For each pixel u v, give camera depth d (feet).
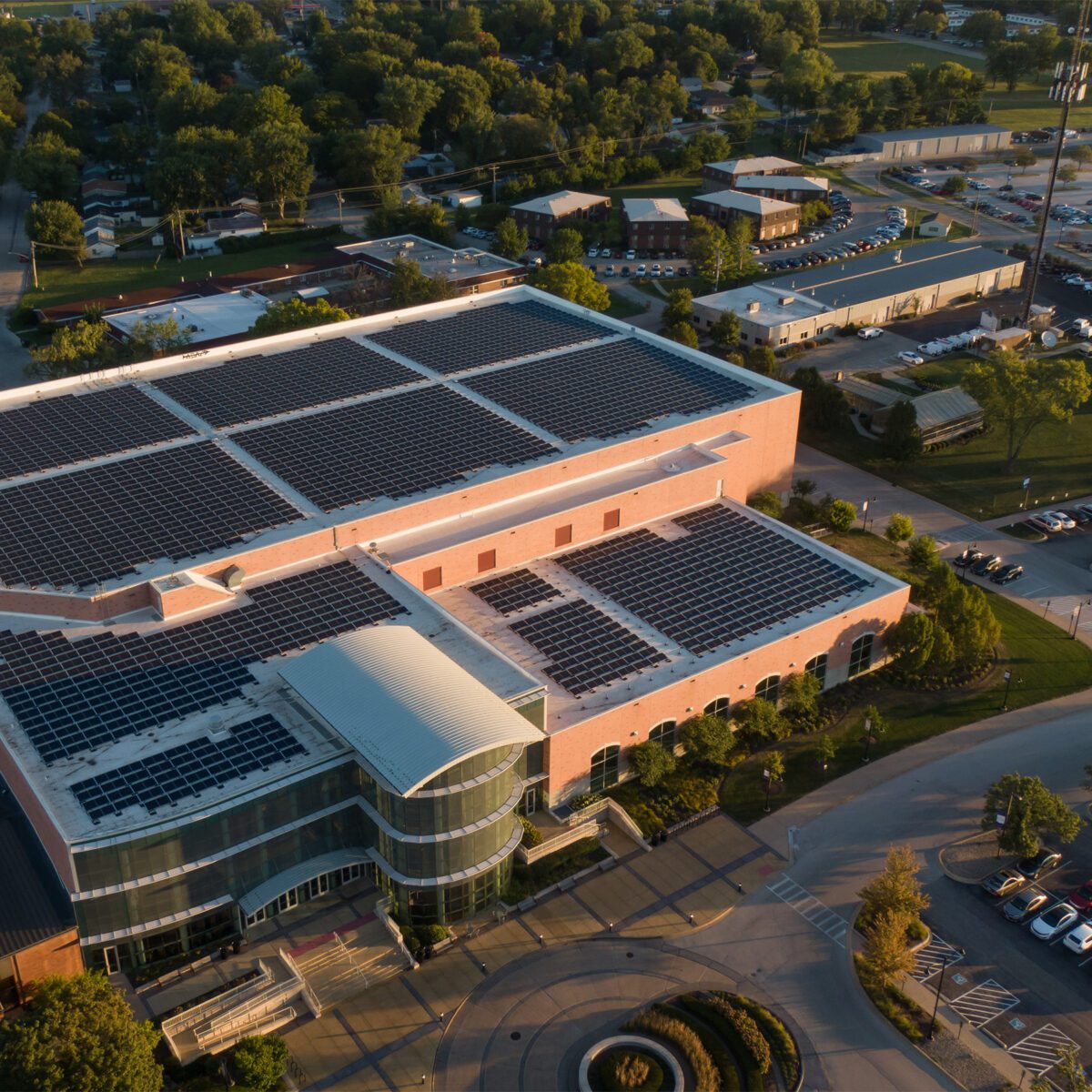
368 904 301.22
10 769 295.89
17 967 263.70
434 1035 270.67
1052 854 319.68
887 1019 274.57
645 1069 257.14
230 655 329.52
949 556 472.03
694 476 429.79
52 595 335.26
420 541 383.04
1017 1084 259.39
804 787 348.59
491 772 288.51
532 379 479.00
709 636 367.45
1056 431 577.43
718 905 307.17
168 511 380.78
